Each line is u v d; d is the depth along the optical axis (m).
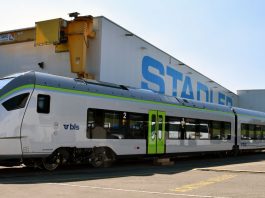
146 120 18.47
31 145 13.24
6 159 12.92
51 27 24.20
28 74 13.64
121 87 17.80
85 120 15.23
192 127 22.00
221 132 25.14
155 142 18.94
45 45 26.20
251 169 16.02
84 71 23.41
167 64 32.19
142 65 28.39
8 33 27.75
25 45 27.27
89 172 14.12
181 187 10.62
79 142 14.94
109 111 16.41
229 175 13.91
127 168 16.31
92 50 24.31
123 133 17.08
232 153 27.05
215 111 24.61
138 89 18.84
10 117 12.91
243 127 28.30
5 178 11.80
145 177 12.90
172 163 19.06
